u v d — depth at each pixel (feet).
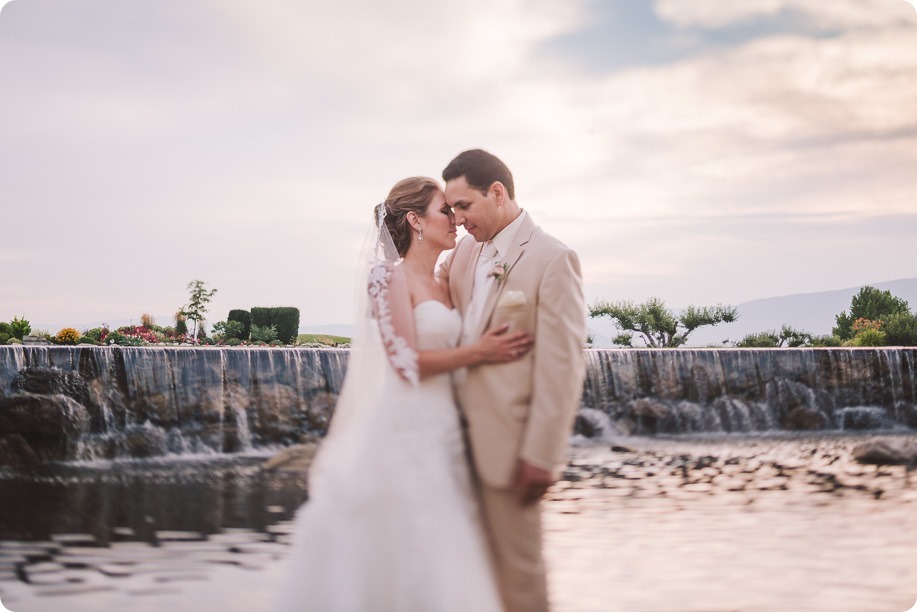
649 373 64.08
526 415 10.90
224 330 85.97
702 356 65.41
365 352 11.73
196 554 20.88
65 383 47.14
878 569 19.31
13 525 24.76
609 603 16.55
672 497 29.43
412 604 10.78
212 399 51.96
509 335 10.94
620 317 108.99
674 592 17.33
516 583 10.91
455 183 11.44
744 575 18.66
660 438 57.21
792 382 66.28
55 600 16.85
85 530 24.09
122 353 50.26
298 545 11.30
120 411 49.19
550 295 10.86
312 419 54.39
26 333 67.21
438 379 11.52
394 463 11.06
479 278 11.80
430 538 10.91
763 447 49.57
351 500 11.04
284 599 11.12
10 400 43.52
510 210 11.55
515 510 10.90
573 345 10.77
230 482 35.01
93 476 37.27
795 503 28.09
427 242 12.04
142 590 17.56
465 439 11.58
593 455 44.78
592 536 22.66
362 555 10.94
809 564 19.63
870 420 65.72
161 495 31.19
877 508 27.22
